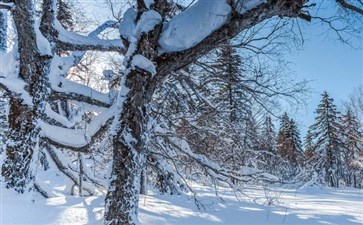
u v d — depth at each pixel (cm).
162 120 926
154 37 522
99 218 547
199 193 1003
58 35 803
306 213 713
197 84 938
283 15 525
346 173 4141
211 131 949
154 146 920
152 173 1099
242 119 1030
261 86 875
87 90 837
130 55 528
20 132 705
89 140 780
